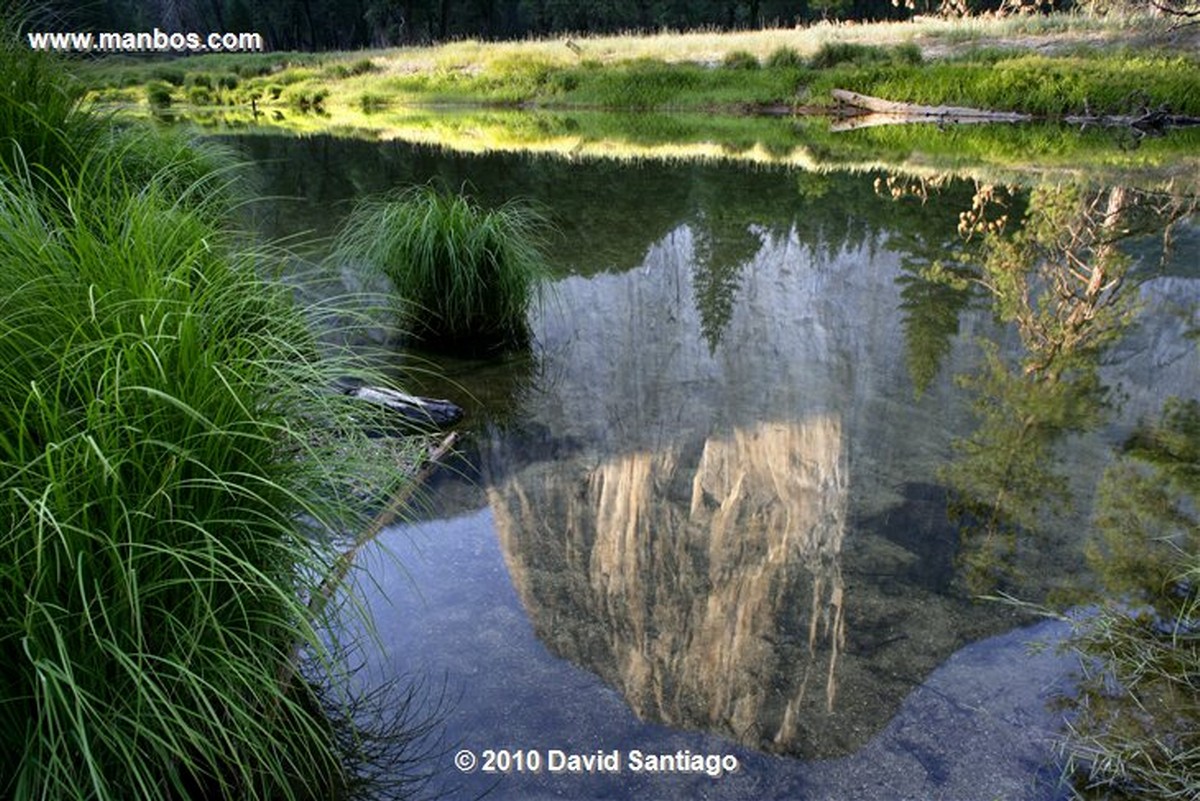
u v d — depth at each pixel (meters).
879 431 3.06
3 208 1.73
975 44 17.12
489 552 2.31
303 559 1.61
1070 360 3.71
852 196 7.66
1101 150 10.30
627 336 4.14
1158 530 2.39
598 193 7.95
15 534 1.26
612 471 2.79
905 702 1.74
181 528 1.40
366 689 1.77
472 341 4.04
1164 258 5.25
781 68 17.50
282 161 9.89
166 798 1.40
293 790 1.50
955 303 4.55
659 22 36.22
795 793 1.51
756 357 3.86
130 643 1.33
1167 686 1.76
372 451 2.23
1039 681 1.79
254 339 1.82
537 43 21.91
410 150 11.05
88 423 1.32
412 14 35.19
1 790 1.24
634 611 2.05
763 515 2.51
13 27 3.37
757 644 1.93
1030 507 2.52
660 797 1.50
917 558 2.27
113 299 1.55
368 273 4.35
